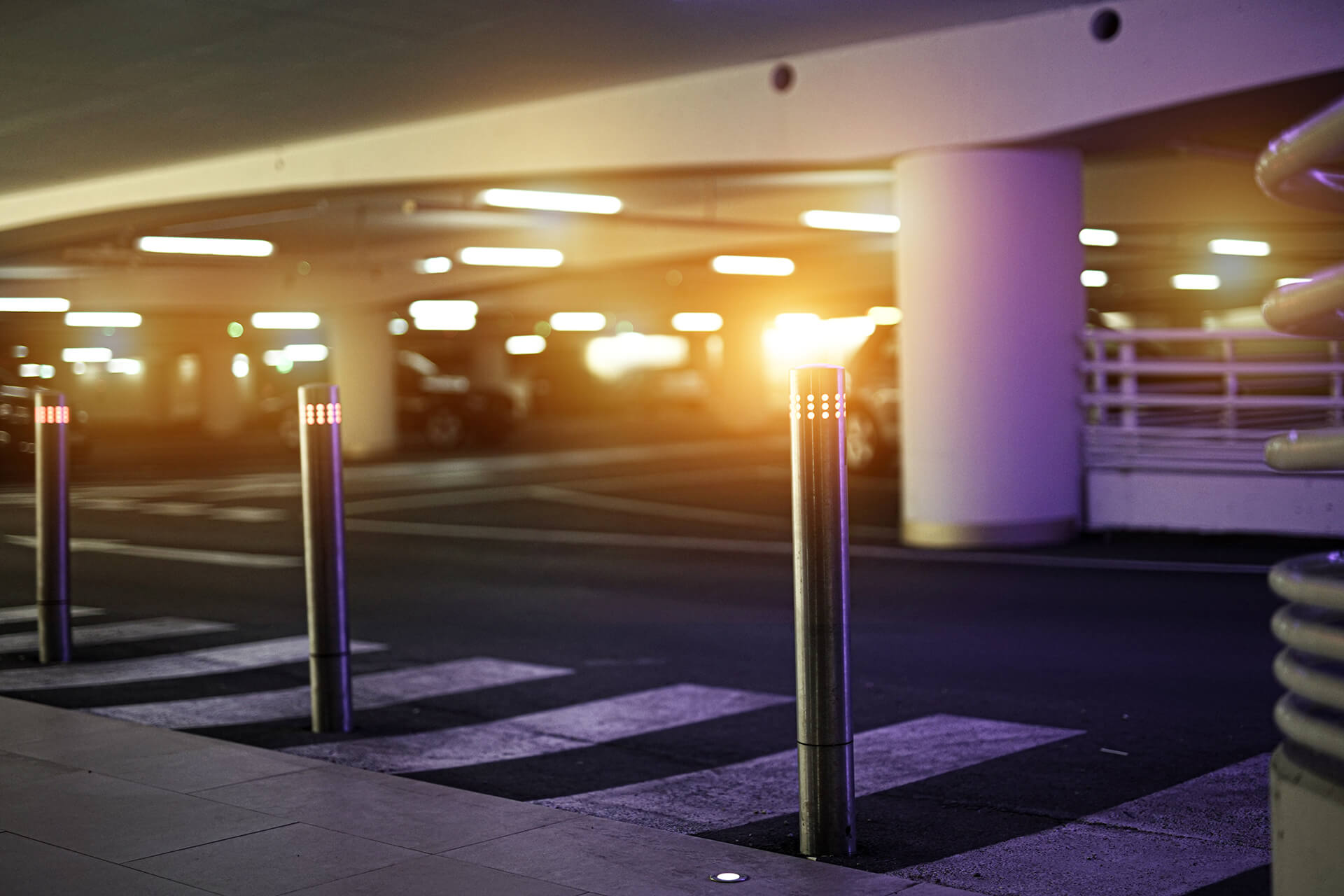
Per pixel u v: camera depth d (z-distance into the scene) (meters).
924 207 14.12
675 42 13.75
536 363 61.81
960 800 5.85
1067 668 8.55
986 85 13.55
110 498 23.39
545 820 5.41
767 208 23.78
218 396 49.25
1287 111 12.69
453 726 7.43
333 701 7.27
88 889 4.62
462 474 27.02
